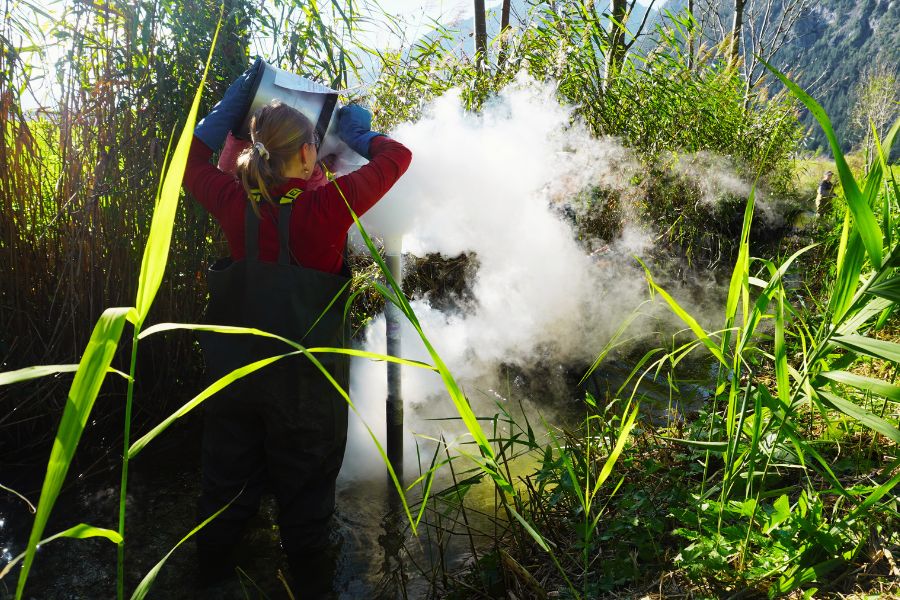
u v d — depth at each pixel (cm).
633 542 208
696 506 201
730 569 180
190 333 340
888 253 180
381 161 225
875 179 170
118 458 304
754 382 318
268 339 210
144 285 116
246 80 227
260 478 231
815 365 188
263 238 211
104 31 307
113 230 315
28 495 273
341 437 230
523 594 199
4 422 301
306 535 228
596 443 274
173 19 302
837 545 174
